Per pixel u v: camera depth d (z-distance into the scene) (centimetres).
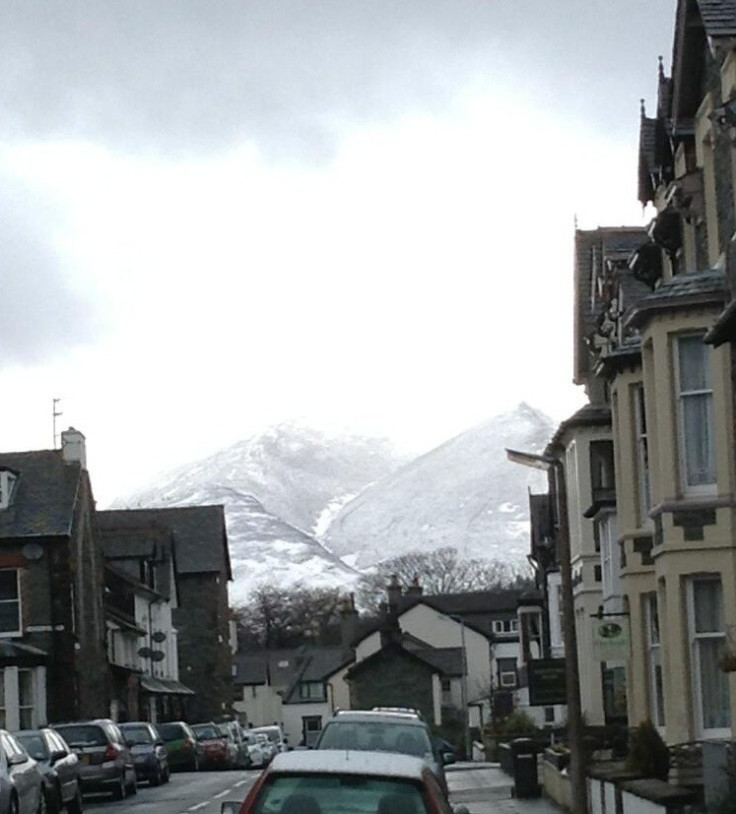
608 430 5200
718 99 3002
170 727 6962
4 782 2778
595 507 4575
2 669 6806
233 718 11231
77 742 4628
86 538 7562
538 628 8375
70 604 7031
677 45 3147
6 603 7012
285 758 1598
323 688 15850
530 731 7100
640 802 2452
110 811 4075
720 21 2922
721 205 3025
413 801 1505
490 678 13175
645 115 3800
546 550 7356
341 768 1545
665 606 3219
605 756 3875
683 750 2920
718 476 3088
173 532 10869
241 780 5675
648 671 3747
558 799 3809
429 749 2827
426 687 12031
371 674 12131
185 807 4122
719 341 2684
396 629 12612
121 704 8375
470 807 3825
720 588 3145
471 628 14300
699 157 3244
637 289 4128
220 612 11169
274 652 17688
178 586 10906
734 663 2602
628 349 3775
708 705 3138
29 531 7050
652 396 3256
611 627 3394
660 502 3183
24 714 6862
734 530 3083
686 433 3138
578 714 2767
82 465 7481
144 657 9056
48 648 6988
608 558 4538
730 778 2262
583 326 5300
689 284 3109
